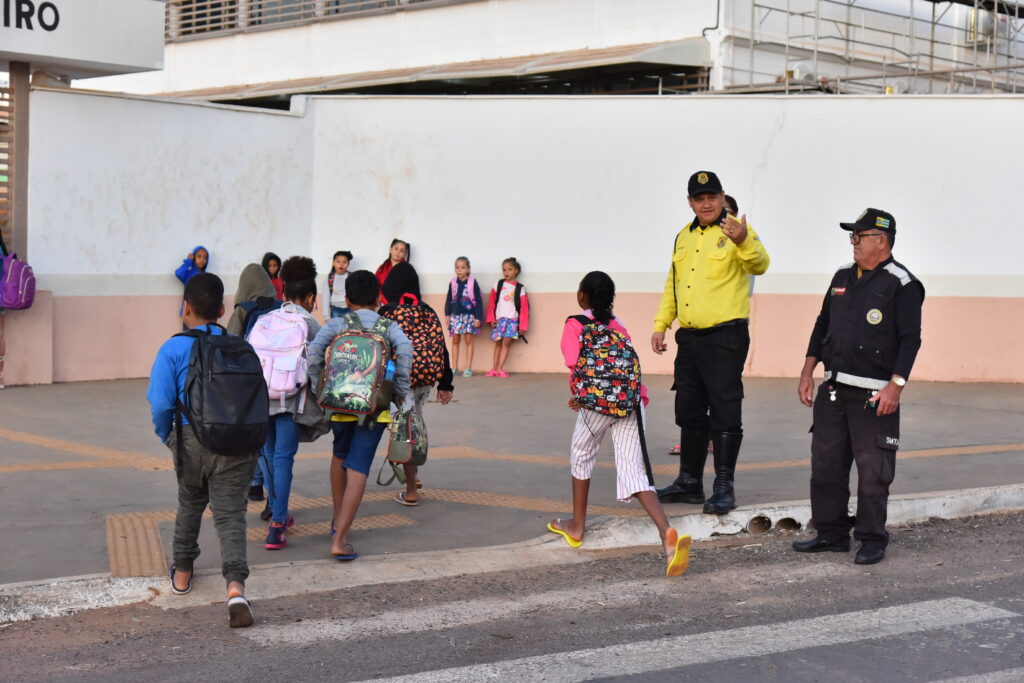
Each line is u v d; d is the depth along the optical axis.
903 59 20.59
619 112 15.19
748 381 14.71
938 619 5.77
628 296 15.26
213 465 5.56
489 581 6.49
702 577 6.61
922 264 14.70
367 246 15.58
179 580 6.02
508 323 15.09
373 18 21.50
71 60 13.15
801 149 14.85
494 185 15.43
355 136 15.50
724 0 17.80
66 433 10.48
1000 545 7.32
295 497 8.22
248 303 7.28
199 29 24.59
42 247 13.34
